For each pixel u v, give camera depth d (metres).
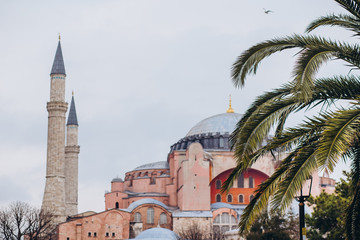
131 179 155.00
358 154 24.48
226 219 129.38
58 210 132.88
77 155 164.75
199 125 155.25
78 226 127.31
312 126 23.45
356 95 23.39
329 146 19.73
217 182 138.00
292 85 25.48
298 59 22.62
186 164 131.62
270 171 134.00
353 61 24.23
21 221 122.00
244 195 137.00
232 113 157.38
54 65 141.75
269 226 70.19
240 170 25.86
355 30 24.62
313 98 24.19
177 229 126.81
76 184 162.38
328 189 143.00
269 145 24.75
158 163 158.88
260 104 25.72
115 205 142.62
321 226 52.09
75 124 167.50
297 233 81.12
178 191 138.75
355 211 25.02
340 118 20.50
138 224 131.88
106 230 128.75
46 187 134.62
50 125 138.12
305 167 22.56
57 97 139.50
